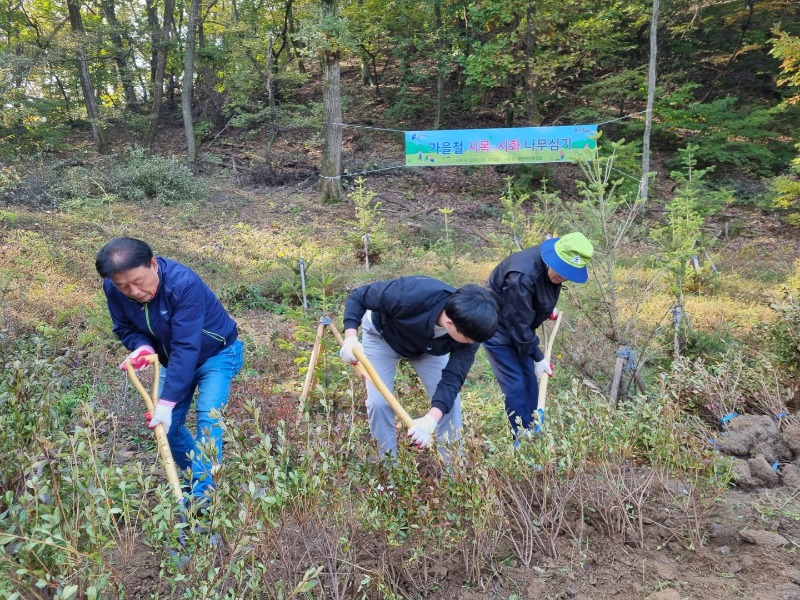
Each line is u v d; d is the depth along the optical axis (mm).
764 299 8883
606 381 5047
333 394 3738
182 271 2990
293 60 25984
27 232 10984
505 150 14297
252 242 12617
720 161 19906
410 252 13008
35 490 2086
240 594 2242
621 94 20906
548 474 3168
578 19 19984
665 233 8688
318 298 7824
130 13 27312
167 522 2178
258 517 2402
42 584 1910
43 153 19797
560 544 3088
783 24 22344
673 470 3342
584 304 5547
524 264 3770
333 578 2506
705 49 23500
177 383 2887
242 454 2453
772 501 3520
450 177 19391
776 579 2840
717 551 3084
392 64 27547
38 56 19344
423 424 2820
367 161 20000
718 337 6418
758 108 20328
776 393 4590
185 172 16844
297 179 19250
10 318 6828
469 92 22578
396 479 2705
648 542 3148
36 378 2889
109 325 6418
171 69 26094
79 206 13781
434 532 2742
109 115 21594
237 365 3361
